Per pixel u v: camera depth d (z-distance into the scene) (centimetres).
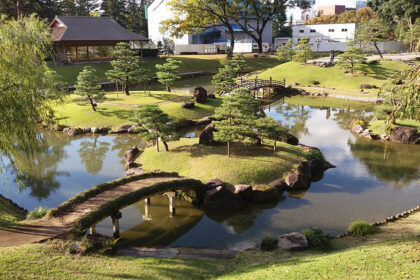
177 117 4000
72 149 3228
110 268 1236
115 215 1684
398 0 7188
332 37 9462
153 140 3005
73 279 1107
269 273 1191
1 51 1516
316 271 1146
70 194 2281
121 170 2705
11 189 2362
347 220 1952
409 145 3331
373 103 5159
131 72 4669
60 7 8475
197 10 7881
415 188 2383
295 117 4475
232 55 8569
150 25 10144
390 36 9219
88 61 6788
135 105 4350
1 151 1611
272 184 2306
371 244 1478
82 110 4144
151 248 1559
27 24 1642
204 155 2625
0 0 6544
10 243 1320
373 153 3103
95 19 7000
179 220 1989
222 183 2209
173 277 1233
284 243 1583
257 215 2033
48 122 1767
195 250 1576
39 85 1600
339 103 5259
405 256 1177
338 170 2716
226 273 1296
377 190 2353
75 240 1384
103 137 3572
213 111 4338
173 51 9562
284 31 12194
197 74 7656
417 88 1285
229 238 1789
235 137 2475
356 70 6462
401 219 1872
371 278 1039
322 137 3600
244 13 9175
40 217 1673
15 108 1506
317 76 6531
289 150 2747
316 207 2116
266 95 6006
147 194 1822
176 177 2233
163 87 6412
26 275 1074
